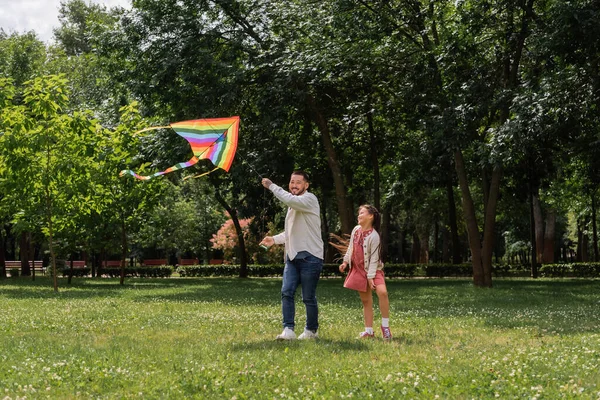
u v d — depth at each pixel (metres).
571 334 10.26
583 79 21.61
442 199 47.56
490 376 6.38
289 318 9.43
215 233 65.12
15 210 27.81
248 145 29.41
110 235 32.75
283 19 28.30
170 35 28.02
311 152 33.84
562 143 27.55
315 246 9.54
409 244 76.00
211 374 6.49
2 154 23.72
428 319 13.01
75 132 23.47
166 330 10.77
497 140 22.06
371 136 33.09
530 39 23.31
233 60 28.02
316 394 5.66
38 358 7.55
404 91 26.44
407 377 6.34
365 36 26.27
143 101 28.53
